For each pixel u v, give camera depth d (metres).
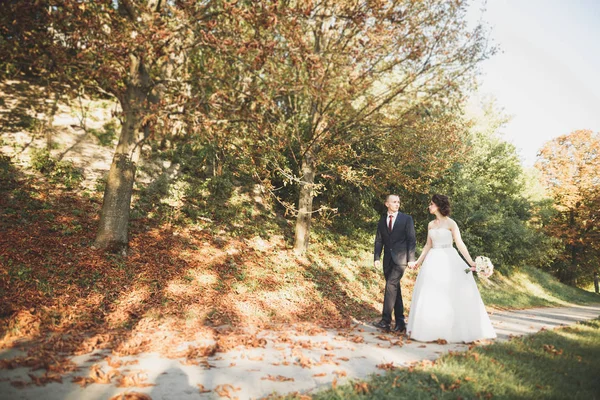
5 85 13.87
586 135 33.59
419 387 3.26
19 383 3.04
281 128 9.85
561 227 34.56
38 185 9.61
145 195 11.49
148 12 6.45
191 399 2.98
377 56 9.48
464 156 11.48
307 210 11.98
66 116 13.48
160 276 7.64
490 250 18.77
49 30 6.86
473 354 4.22
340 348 4.78
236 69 7.82
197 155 14.88
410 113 10.35
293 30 6.85
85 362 3.75
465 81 9.95
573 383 3.54
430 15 9.44
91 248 7.71
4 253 6.58
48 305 5.64
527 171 27.53
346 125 10.48
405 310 10.08
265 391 3.23
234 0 6.31
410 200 17.30
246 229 12.20
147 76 8.21
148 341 4.64
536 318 9.09
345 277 11.50
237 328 5.93
